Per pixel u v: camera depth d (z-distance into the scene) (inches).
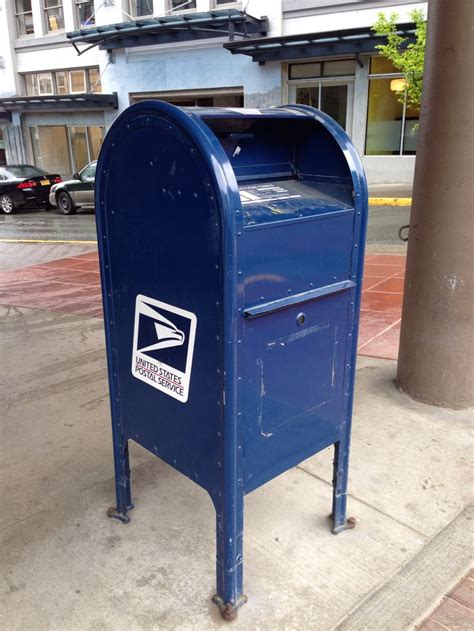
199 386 79.7
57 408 152.7
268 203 80.0
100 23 729.6
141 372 90.4
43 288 292.2
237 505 81.0
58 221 572.1
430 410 142.4
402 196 524.1
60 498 113.5
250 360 76.6
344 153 85.1
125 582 91.1
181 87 695.7
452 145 126.5
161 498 112.4
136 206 81.3
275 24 607.2
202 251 73.0
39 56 817.5
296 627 82.0
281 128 92.3
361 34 536.1
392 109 581.9
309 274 81.0
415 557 94.8
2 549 99.1
